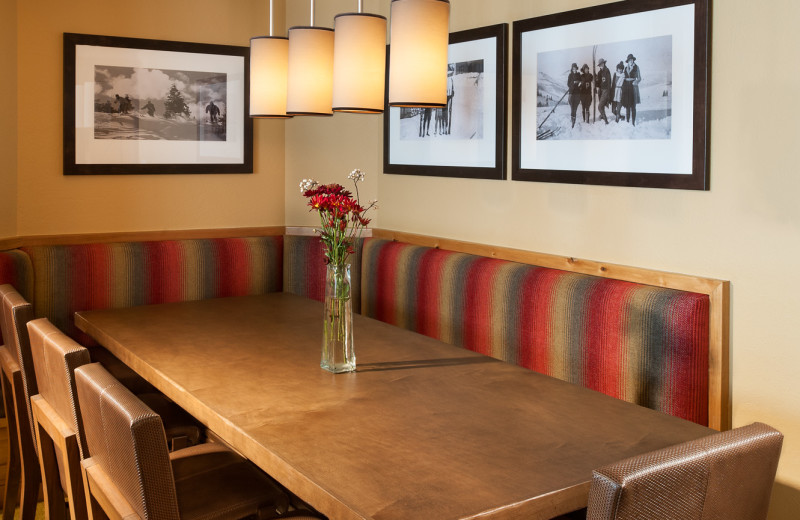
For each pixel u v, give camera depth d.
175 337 2.87
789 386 2.45
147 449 1.56
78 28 4.01
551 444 1.81
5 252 3.65
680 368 2.59
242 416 1.99
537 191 3.35
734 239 2.58
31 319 2.54
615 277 2.98
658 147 2.79
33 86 3.92
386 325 3.07
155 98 4.21
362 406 2.08
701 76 2.62
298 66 2.84
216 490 2.25
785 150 2.41
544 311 3.08
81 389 1.81
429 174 3.92
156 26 4.21
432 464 1.68
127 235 4.20
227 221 4.50
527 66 3.33
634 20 2.84
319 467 1.66
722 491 1.29
